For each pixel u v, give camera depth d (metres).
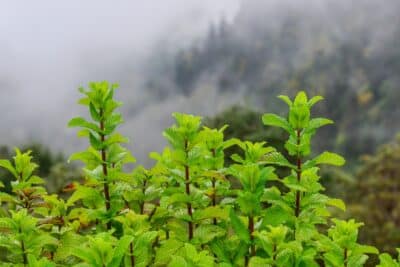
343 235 3.69
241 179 3.58
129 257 3.24
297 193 3.74
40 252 3.62
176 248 3.48
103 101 3.93
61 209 4.04
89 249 2.88
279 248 3.37
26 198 4.13
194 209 4.10
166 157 4.34
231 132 13.95
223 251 3.57
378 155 36.91
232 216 3.47
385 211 31.91
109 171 3.91
